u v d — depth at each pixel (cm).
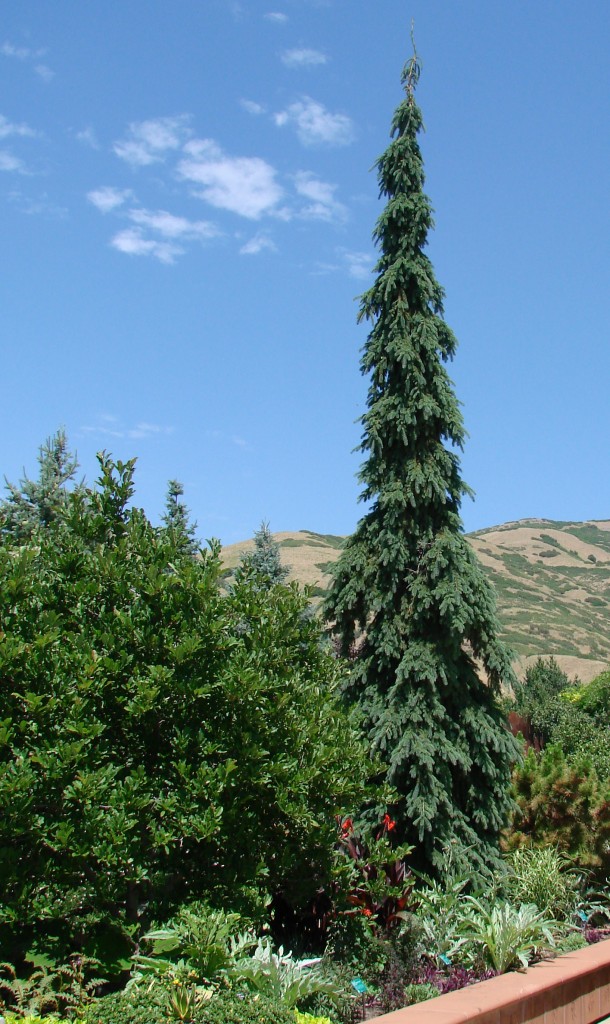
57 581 750
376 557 1153
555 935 984
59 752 625
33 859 659
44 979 596
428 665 1057
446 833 1016
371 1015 725
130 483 834
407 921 863
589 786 1152
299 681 837
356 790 828
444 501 1147
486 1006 654
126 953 677
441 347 1198
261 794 754
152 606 743
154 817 710
